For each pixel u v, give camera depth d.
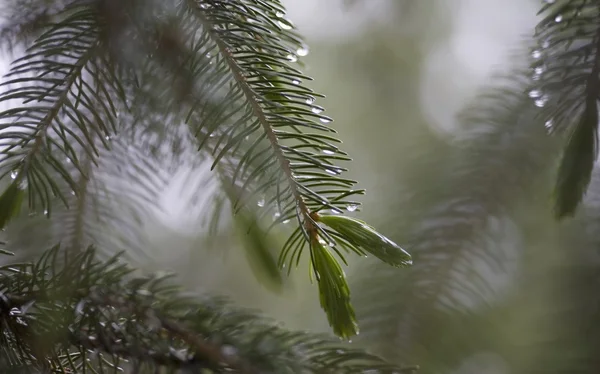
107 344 0.88
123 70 0.90
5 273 0.90
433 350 1.04
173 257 1.64
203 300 0.92
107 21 0.89
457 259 1.06
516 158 1.07
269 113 0.88
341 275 0.86
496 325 1.11
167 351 0.88
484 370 1.08
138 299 0.90
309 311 1.51
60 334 0.88
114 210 1.01
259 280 1.00
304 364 0.89
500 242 1.08
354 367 0.89
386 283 1.05
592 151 0.88
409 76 1.64
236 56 0.89
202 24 0.89
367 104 1.65
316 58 1.65
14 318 0.88
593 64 0.90
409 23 1.62
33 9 0.94
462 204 1.08
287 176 0.87
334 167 0.87
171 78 0.91
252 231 0.98
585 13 0.92
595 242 1.04
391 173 1.37
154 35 0.89
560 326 1.00
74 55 0.89
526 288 1.13
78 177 0.98
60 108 0.88
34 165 0.88
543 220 1.11
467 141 1.11
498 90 1.07
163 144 0.96
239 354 0.88
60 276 0.90
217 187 0.98
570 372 0.98
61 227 0.99
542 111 0.92
